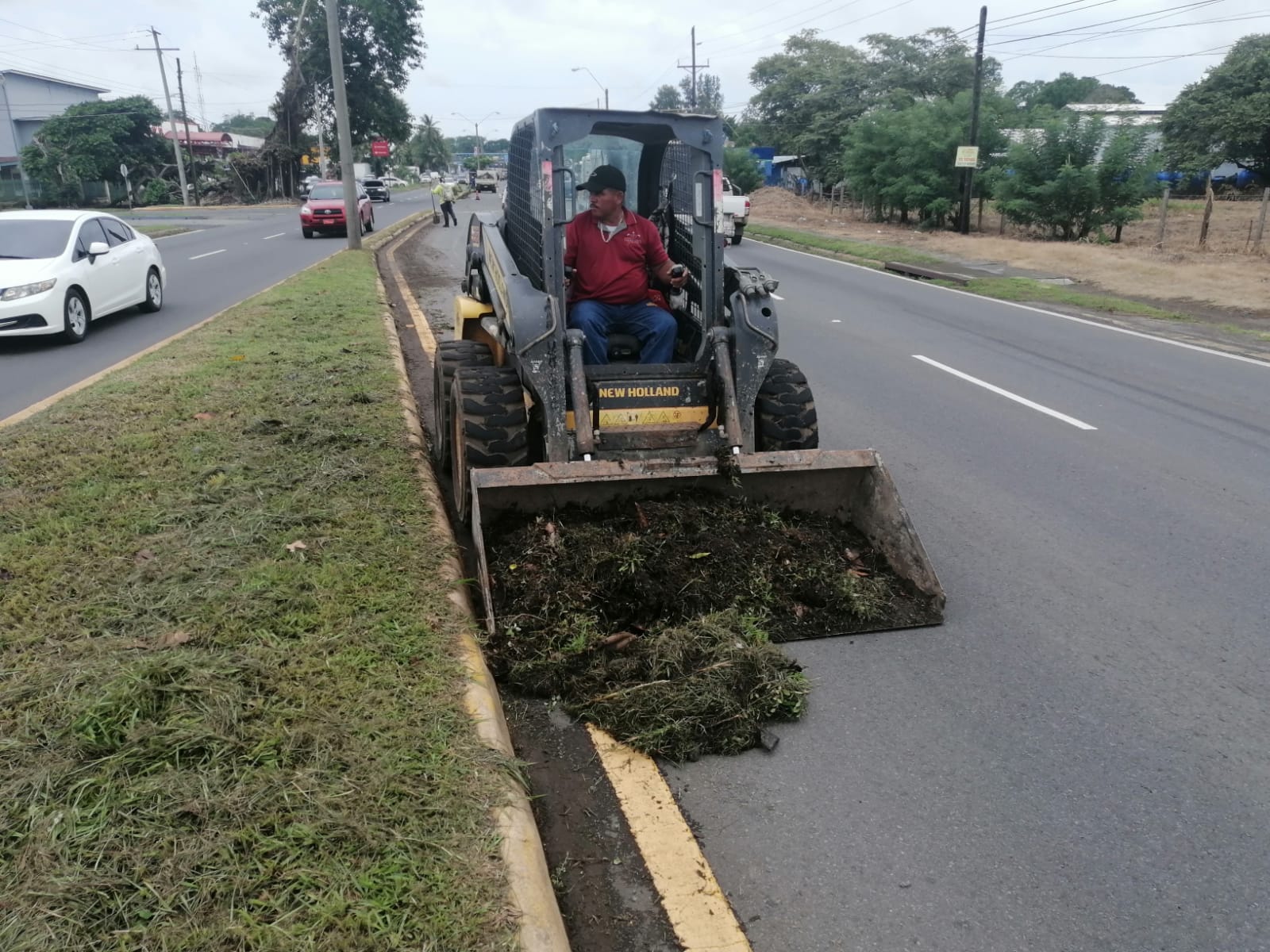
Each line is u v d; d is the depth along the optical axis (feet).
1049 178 90.68
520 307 16.24
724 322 17.66
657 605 14.28
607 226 18.28
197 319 43.19
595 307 18.01
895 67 174.19
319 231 92.48
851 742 12.09
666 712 12.01
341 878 8.25
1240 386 32.83
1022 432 26.71
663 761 11.65
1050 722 12.56
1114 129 90.38
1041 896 9.50
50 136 199.31
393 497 17.29
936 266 71.82
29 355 34.73
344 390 25.21
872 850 10.13
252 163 214.90
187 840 8.54
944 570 17.35
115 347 36.17
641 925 9.05
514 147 20.54
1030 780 11.35
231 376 26.66
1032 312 50.70
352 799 9.21
